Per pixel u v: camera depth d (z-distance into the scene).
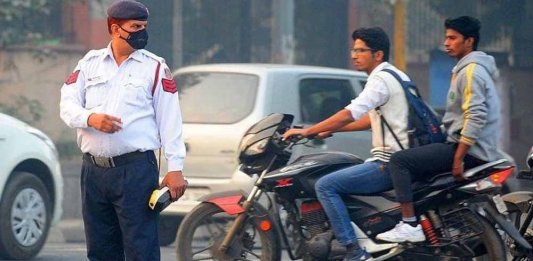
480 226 22.34
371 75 22.56
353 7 71.62
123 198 17.94
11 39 54.25
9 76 60.25
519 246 22.33
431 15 70.81
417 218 22.52
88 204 18.33
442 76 61.31
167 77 18.06
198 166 31.30
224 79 32.31
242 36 69.81
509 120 64.12
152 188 18.03
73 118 17.62
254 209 23.23
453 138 22.28
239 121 31.28
